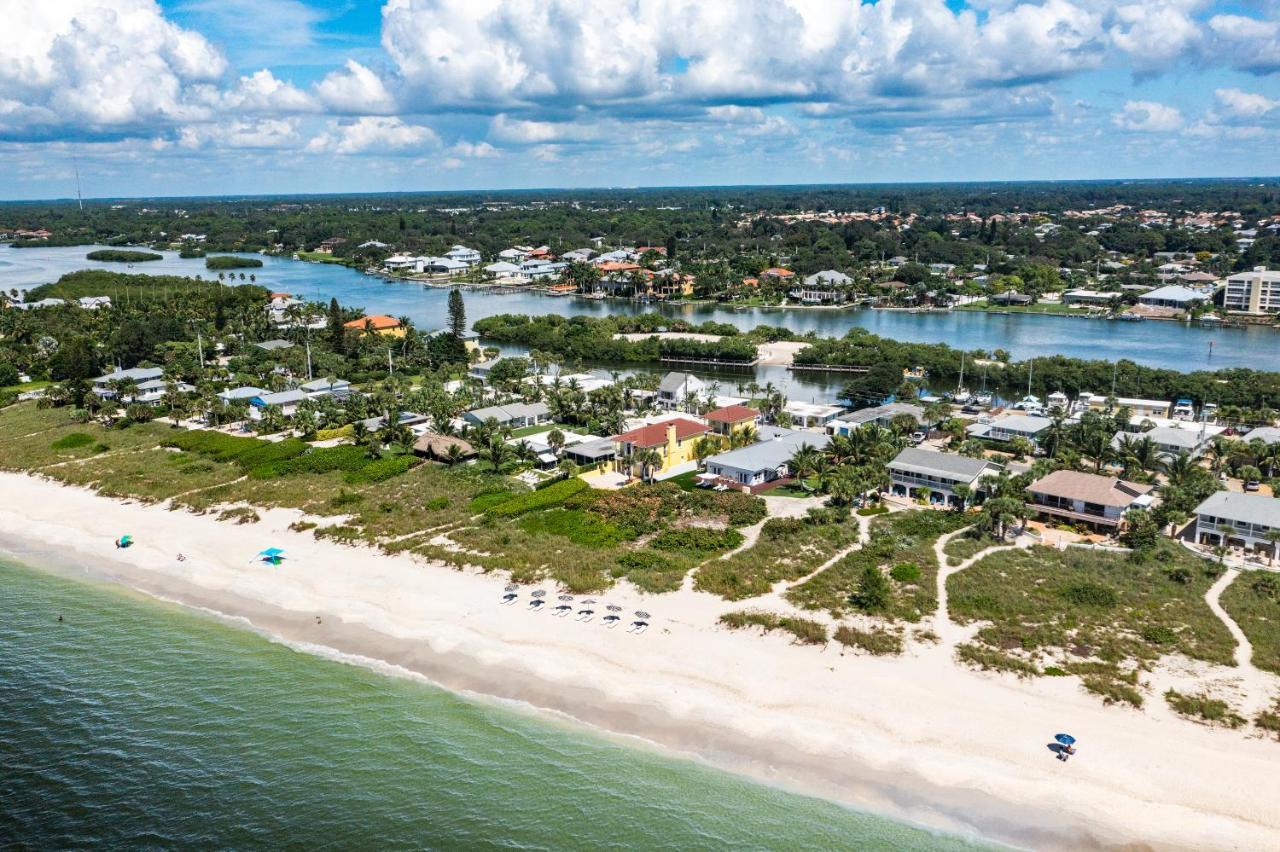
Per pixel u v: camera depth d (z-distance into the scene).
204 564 94.19
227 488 116.88
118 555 97.25
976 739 61.50
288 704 68.62
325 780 60.41
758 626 76.69
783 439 130.38
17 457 133.75
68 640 78.88
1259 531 92.25
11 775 61.50
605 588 85.00
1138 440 125.50
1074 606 79.25
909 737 61.97
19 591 88.62
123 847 55.12
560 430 143.88
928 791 57.06
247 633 79.50
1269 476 119.56
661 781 58.84
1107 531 99.31
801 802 56.69
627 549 94.75
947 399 171.12
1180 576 84.69
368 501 111.19
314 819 57.00
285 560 94.31
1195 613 77.62
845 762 59.91
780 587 84.94
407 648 75.69
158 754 63.56
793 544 94.62
